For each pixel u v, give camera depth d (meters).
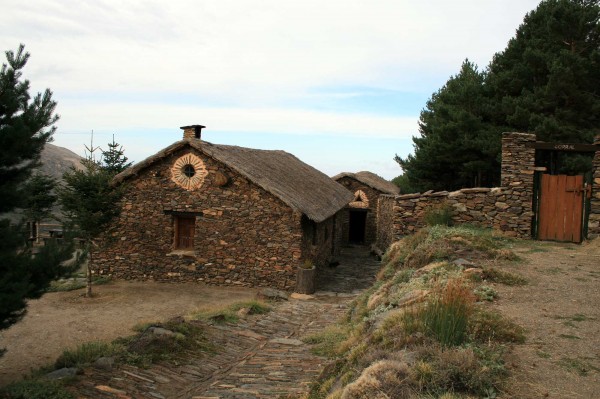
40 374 7.04
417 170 29.83
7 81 7.49
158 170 17.20
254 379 7.21
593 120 23.00
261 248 16.30
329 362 7.37
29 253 8.10
